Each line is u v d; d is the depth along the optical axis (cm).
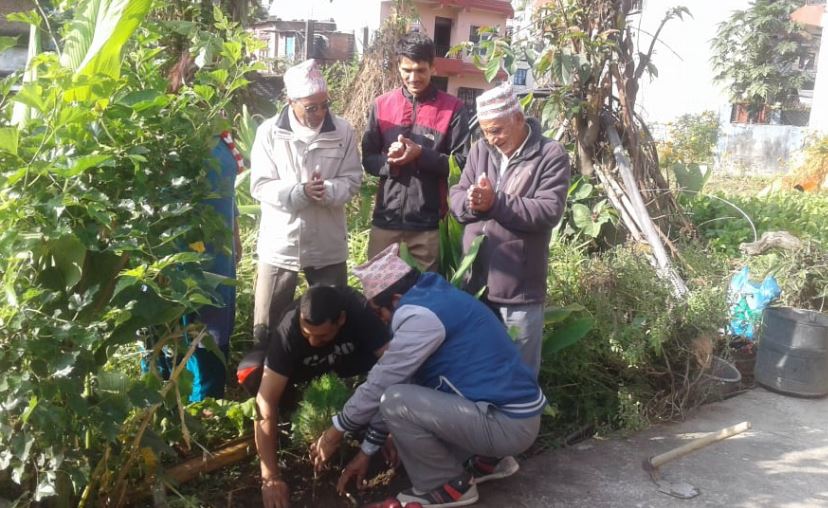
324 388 331
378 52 758
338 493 327
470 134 427
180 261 245
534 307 358
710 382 437
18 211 227
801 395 449
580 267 470
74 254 239
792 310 475
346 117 766
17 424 241
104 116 252
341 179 378
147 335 307
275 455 311
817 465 365
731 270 584
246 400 374
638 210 575
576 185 605
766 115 2117
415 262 388
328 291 288
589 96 613
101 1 256
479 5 1767
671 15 614
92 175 250
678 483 344
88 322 255
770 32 2030
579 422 407
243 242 506
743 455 374
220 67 345
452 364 299
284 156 373
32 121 243
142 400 247
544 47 634
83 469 248
